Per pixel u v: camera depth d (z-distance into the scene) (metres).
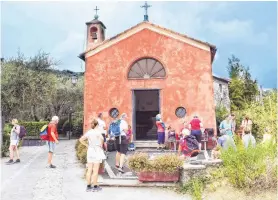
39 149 19.03
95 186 9.09
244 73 28.86
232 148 8.70
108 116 18.12
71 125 32.00
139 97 25.62
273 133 10.15
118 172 11.08
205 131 16.53
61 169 12.15
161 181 9.60
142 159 9.65
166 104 17.84
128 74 18.45
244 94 27.97
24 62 23.98
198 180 9.18
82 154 12.80
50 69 25.45
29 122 27.95
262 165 8.38
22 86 22.50
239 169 8.41
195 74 17.88
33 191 9.01
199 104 17.62
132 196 8.63
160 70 18.28
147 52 18.36
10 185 9.66
